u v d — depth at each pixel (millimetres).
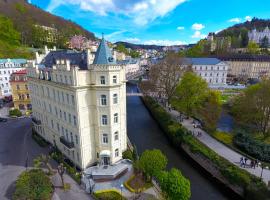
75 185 41406
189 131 64125
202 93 77438
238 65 181375
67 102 45125
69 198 37688
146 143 64812
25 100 90875
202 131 68062
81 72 41219
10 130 71500
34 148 57938
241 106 71375
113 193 38312
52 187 39875
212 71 151500
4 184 42094
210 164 48406
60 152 53875
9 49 137250
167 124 71250
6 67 105000
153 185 40969
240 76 176250
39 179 38188
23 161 51062
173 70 90062
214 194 42469
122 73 46844
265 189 37062
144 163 38281
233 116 82562
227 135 65375
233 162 48406
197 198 41188
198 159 52188
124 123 49750
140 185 40562
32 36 176375
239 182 40938
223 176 44750
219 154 52188
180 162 54219
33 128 69125
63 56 54750
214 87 139375
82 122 43625
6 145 59844
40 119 62000
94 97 43781
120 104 45688
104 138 46000
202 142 59375
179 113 87688
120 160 48781
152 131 74562
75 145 46719
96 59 42500
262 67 179500
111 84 42500
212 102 73500
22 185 36469
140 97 127562
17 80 88125
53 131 55406
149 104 101562
